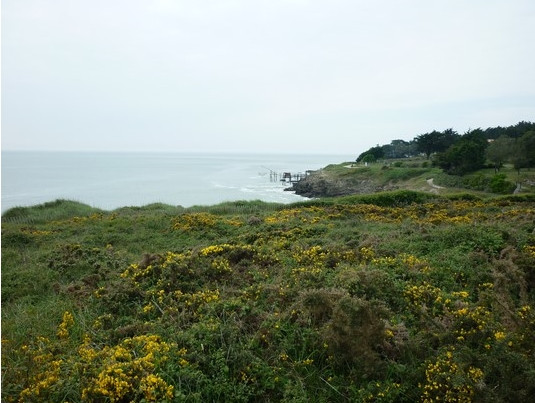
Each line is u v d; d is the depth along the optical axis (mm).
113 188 64750
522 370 4020
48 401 3852
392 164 74938
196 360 4398
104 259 9148
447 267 6871
